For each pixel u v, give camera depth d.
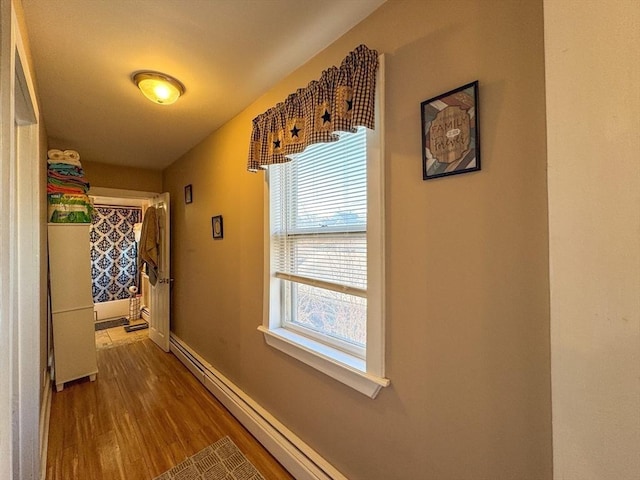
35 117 1.43
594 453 0.52
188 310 3.09
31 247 1.50
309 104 1.38
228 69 1.64
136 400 2.38
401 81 1.12
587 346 0.53
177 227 3.40
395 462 1.16
